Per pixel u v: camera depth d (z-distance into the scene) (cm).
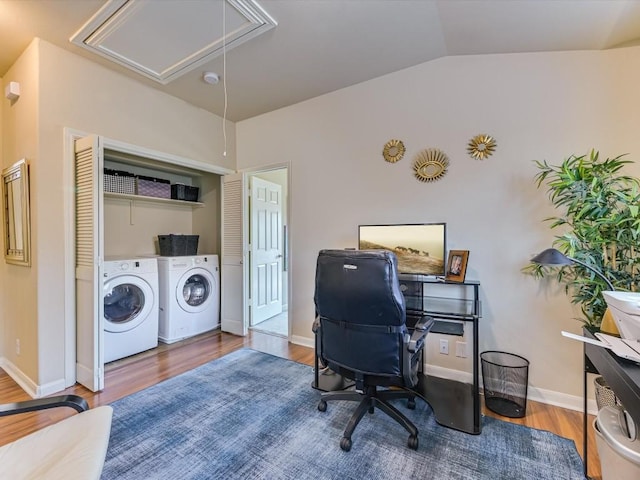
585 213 172
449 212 241
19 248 242
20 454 102
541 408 204
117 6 185
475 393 183
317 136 310
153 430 180
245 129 369
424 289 247
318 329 192
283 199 477
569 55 203
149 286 304
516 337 219
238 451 163
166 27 202
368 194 279
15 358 254
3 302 272
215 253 396
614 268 173
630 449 118
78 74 241
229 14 190
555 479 145
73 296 239
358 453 162
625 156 189
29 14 194
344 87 290
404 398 212
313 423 188
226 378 248
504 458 158
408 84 257
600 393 167
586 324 177
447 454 161
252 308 387
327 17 193
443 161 243
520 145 217
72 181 238
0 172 271
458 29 200
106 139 258
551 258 150
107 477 145
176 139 313
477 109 230
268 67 254
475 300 206
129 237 355
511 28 190
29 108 230
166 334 327
